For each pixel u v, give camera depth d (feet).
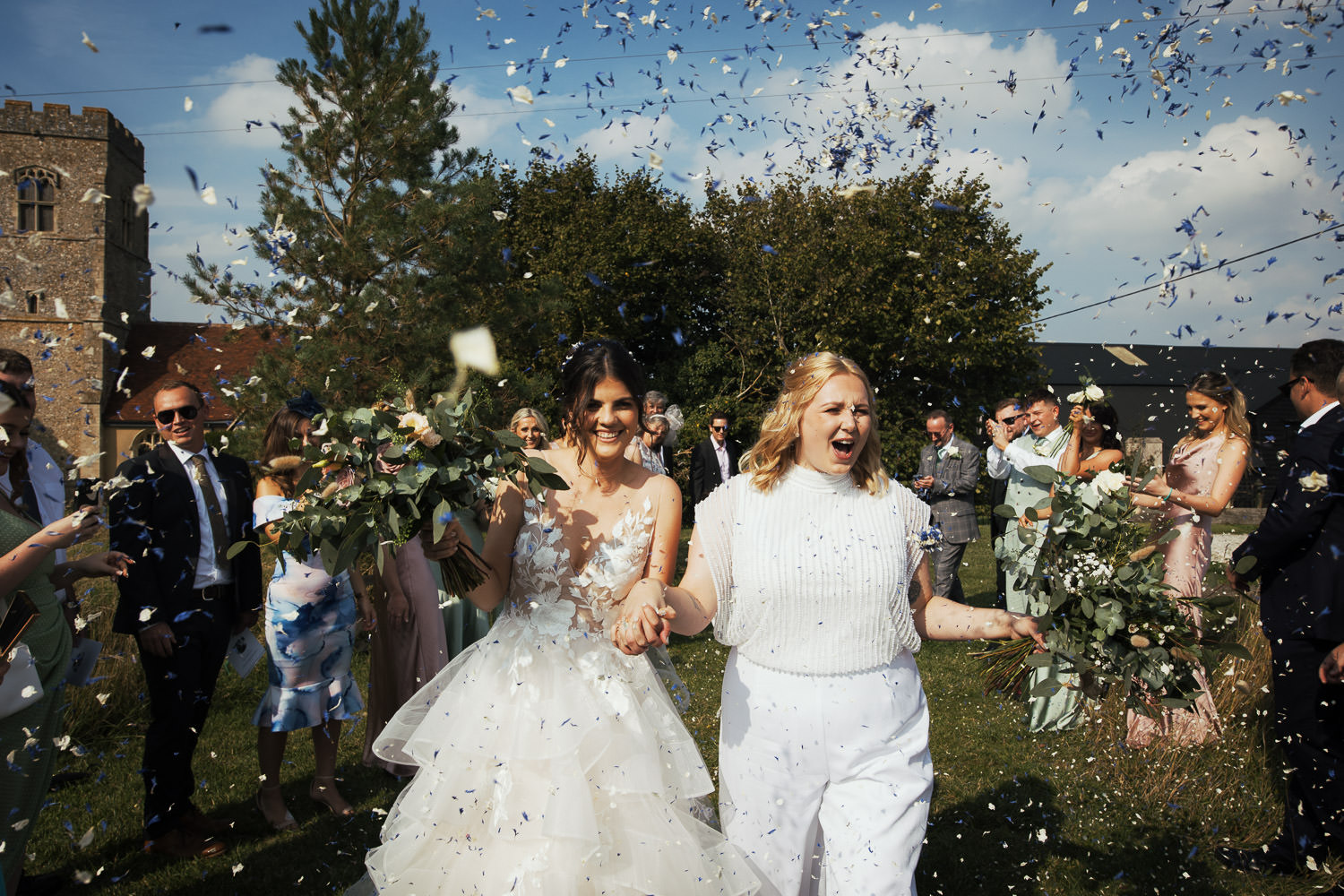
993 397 84.23
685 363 83.92
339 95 35.45
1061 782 13.80
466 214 36.11
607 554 8.30
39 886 10.84
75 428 88.79
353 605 13.50
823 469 8.07
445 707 8.28
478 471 7.81
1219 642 8.46
